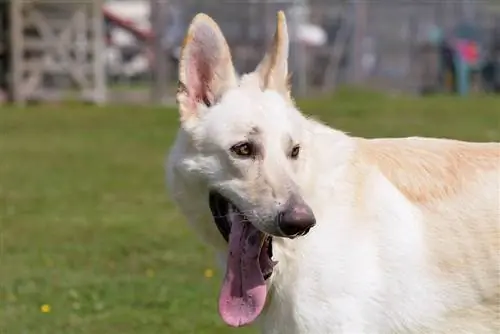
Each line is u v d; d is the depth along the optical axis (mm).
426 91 33531
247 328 8500
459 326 5762
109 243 11938
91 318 8820
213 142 5664
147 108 28172
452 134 20328
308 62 33000
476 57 33469
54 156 19797
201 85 5867
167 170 6000
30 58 30406
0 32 30344
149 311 9039
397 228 5668
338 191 5680
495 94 32000
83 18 30547
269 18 32656
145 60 40719
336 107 26000
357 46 33312
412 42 33688
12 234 12492
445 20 33938
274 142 5582
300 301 5582
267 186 5500
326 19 33469
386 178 5789
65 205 14586
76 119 25891
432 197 5785
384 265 5621
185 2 32594
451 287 5707
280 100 5770
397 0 33656
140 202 14836
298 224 5305
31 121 25516
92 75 30859
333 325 5562
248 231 5656
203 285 9914
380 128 21719
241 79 5934
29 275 10367
